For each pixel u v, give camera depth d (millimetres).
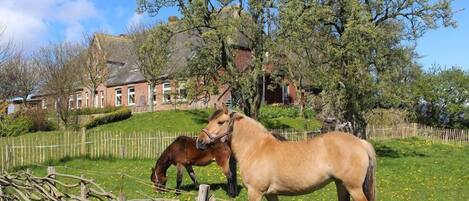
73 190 12898
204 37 23812
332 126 25578
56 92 36938
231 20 24078
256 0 23531
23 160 18922
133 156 21828
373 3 26578
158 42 25375
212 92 26203
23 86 40625
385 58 25641
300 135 27516
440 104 39062
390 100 25797
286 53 26047
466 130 34094
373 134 32969
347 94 24859
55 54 45344
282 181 7785
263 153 7996
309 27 23828
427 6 26094
